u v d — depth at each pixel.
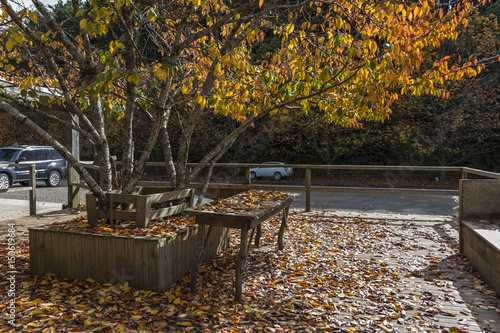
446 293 3.63
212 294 3.54
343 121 5.09
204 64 5.81
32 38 3.72
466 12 3.95
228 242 5.22
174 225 4.11
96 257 3.68
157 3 4.62
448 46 15.59
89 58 4.57
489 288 3.73
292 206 9.96
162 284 3.54
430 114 16.97
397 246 5.36
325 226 6.62
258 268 4.33
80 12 3.33
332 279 4.01
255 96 4.67
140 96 4.77
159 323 2.89
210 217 3.49
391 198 11.96
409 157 20.28
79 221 4.38
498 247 3.47
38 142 21.78
